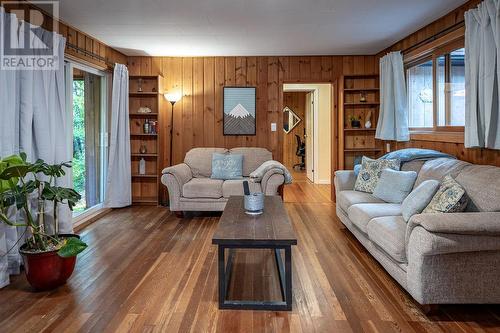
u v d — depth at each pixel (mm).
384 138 4883
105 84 5086
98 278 2744
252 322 2119
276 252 3076
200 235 3900
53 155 3293
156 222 4457
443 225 2021
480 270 2119
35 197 3068
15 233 2791
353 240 3699
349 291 2523
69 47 3955
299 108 10695
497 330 2027
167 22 3912
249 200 2830
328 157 7551
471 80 3020
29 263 2443
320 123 7504
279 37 4562
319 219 4609
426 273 2113
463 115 3562
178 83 5648
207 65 5637
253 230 2369
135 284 2635
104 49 4863
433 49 3996
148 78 5570
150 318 2154
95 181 4938
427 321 2123
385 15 3750
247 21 3898
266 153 5348
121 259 3154
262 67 5645
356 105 5652
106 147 5125
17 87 2867
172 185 4602
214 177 5047
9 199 2445
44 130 3115
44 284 2494
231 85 5656
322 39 4684
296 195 6281
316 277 2766
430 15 3752
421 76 4473
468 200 2471
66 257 2494
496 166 2914
